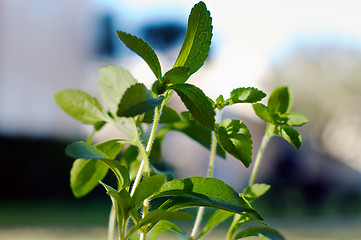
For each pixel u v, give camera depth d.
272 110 0.86
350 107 17.12
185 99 0.66
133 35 0.68
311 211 9.62
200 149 11.65
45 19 11.70
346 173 13.62
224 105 0.79
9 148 8.73
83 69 12.32
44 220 6.43
